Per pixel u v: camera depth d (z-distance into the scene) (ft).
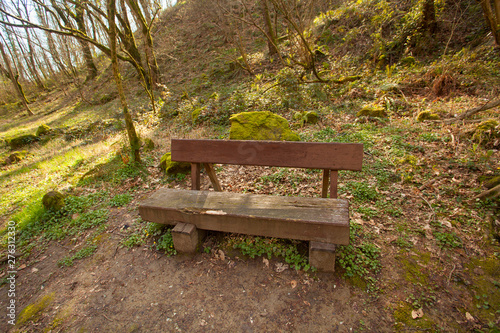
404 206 9.70
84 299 7.81
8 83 90.43
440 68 21.74
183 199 8.80
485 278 6.70
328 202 7.68
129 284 8.07
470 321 5.84
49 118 55.77
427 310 6.18
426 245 7.89
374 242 8.27
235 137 15.89
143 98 46.37
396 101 19.98
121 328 6.75
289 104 24.57
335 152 8.04
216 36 56.49
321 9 42.91
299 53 31.89
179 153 9.82
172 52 59.21
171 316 6.88
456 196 9.65
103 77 65.36
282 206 7.71
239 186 12.80
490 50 22.85
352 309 6.44
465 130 13.42
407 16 30.14
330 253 6.96
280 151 8.57
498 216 8.30
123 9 41.45
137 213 12.04
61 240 11.04
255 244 8.56
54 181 18.56
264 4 39.11
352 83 25.09
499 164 10.73
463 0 30.32
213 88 40.73
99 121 38.27
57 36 51.60
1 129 55.67
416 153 12.96
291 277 7.48
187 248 8.51
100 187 15.44
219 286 7.54
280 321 6.40
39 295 8.29
